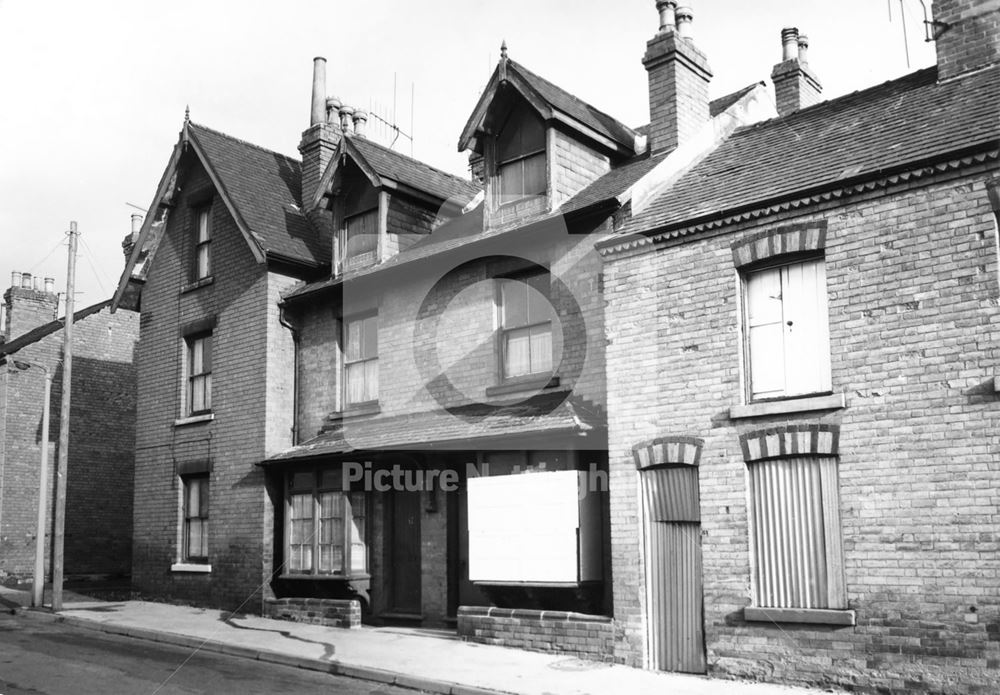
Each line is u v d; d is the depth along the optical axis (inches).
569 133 608.7
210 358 775.1
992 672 364.2
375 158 700.0
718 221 467.5
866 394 411.8
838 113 544.1
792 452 427.5
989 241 387.2
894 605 391.9
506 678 437.4
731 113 622.2
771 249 448.1
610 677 439.8
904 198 412.2
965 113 444.5
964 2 501.4
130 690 423.2
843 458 414.3
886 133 469.1
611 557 499.2
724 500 449.4
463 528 594.2
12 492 1021.2
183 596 753.0
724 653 438.9
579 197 595.5
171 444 789.2
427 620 598.9
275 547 691.4
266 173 823.1
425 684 433.1
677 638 460.1
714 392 460.8
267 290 718.5
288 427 716.0
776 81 684.1
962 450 382.3
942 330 394.6
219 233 775.7
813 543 421.1
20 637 601.6
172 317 812.6
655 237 490.0
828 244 433.1
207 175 795.4
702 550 453.4
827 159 472.4
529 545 514.6
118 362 1134.4
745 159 543.2
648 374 486.3
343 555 633.0
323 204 735.1
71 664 494.0
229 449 729.6
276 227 747.4
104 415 1108.5
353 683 449.7
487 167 629.0
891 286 411.2
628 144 655.8
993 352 379.9
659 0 640.4
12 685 431.5
